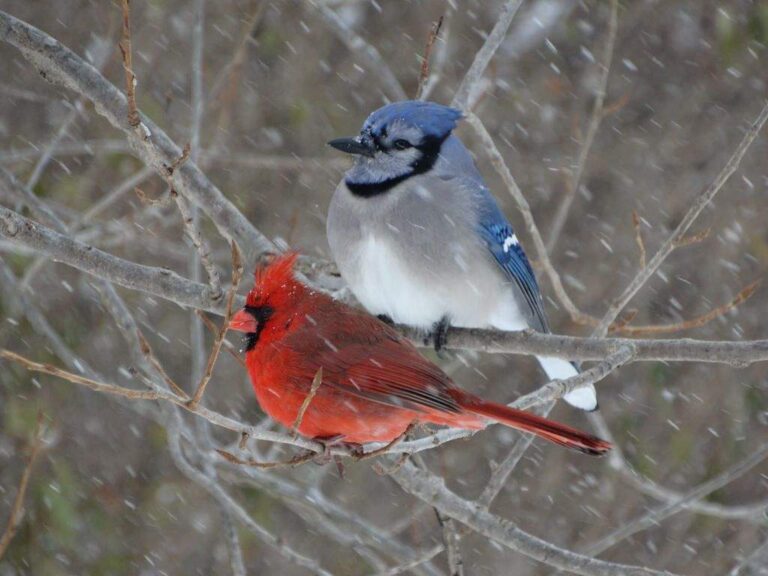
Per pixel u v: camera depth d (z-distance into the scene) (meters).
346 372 7.52
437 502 8.73
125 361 13.78
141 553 13.76
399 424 7.55
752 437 14.64
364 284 9.45
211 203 9.11
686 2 14.82
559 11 14.82
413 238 9.23
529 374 14.72
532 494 14.57
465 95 9.80
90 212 11.73
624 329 9.34
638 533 14.38
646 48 14.89
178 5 14.02
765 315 14.67
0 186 10.51
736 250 14.74
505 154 14.52
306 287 7.81
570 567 8.46
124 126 8.24
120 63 13.59
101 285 9.91
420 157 9.38
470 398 7.30
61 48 8.28
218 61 14.04
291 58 14.18
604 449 6.90
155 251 13.02
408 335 9.56
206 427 10.72
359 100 14.27
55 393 13.38
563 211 10.66
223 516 9.52
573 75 14.84
